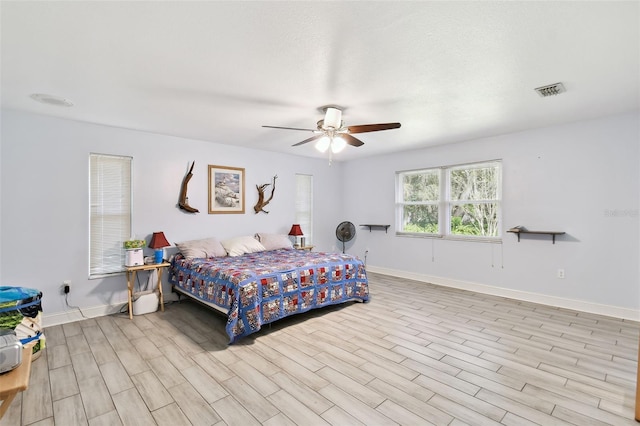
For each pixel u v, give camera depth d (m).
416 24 1.76
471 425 1.82
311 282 3.63
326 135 3.25
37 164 3.38
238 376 2.36
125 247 3.73
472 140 4.68
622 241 3.51
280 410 1.96
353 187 6.49
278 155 5.65
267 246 5.04
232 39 1.91
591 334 3.08
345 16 1.68
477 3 1.58
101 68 2.29
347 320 3.52
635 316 3.43
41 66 2.25
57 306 3.48
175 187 4.41
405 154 5.57
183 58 2.15
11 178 3.24
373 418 1.89
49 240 3.45
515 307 3.93
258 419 1.88
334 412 1.94
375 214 6.09
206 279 3.54
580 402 2.03
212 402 2.05
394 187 5.76
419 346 2.85
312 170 6.20
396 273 5.75
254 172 5.30
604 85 2.63
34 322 2.72
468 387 2.20
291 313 3.40
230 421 1.87
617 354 2.67
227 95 2.82
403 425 1.83
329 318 3.58
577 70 2.35
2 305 2.49
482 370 2.43
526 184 4.18
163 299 4.22
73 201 3.59
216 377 2.35
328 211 6.51
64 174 3.54
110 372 2.42
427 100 2.97
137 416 1.92
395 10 1.63
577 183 3.78
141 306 3.77
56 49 2.02
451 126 3.91
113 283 3.84
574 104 3.11
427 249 5.31
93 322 3.50
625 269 3.50
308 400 2.06
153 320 3.57
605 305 3.62
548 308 3.89
